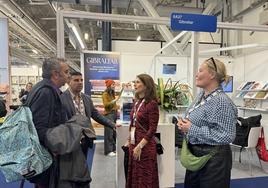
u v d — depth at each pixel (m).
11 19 5.98
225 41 7.96
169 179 2.89
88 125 1.87
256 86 6.20
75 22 5.51
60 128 1.61
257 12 6.54
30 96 1.63
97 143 5.87
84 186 1.75
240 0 7.25
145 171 2.36
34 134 1.52
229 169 1.61
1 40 6.23
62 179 1.64
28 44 9.33
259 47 5.94
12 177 1.50
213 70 1.59
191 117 1.66
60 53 3.10
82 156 1.75
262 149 4.07
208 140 1.58
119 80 6.26
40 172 1.52
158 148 2.60
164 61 6.90
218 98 1.56
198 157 1.62
